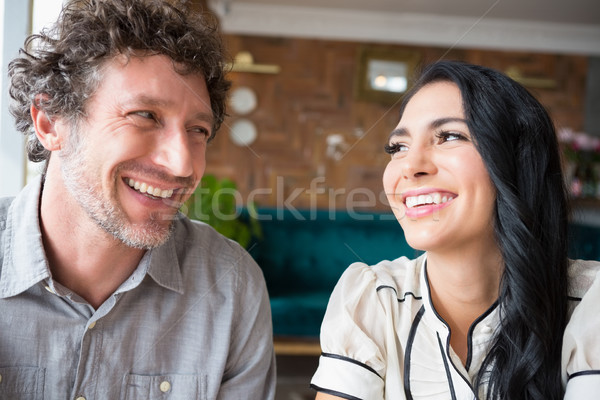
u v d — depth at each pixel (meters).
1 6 1.81
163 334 0.96
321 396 0.89
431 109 0.84
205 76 0.91
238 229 3.34
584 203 4.79
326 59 5.59
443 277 0.88
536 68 5.74
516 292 0.84
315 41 5.58
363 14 5.54
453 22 5.61
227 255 1.05
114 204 0.84
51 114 0.86
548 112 0.90
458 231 0.82
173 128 0.84
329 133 5.60
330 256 3.64
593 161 4.96
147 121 0.83
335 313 0.95
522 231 0.83
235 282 1.02
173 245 0.99
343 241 3.67
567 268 0.91
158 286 0.96
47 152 0.97
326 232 3.70
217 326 0.99
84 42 0.83
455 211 0.82
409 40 5.65
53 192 0.88
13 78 0.94
